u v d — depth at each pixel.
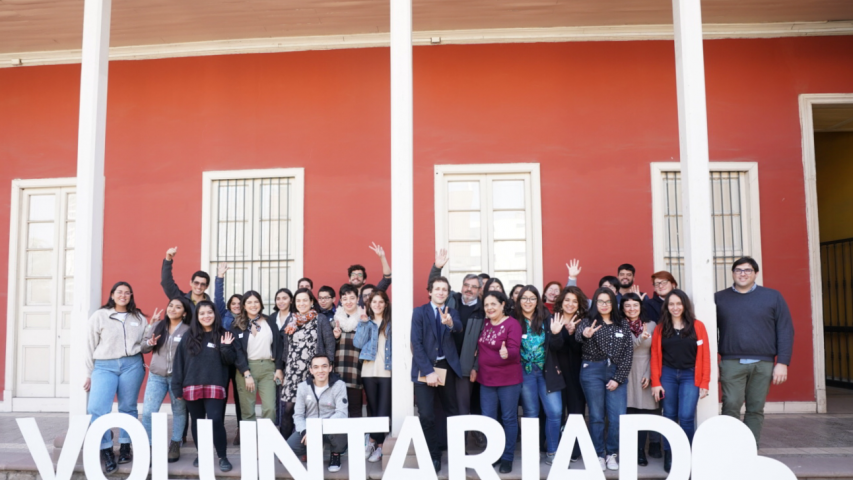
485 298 4.44
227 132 6.87
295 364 4.77
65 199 7.08
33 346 6.98
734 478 3.85
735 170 6.55
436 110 6.68
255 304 4.95
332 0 5.94
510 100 6.66
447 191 6.65
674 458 3.89
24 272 7.05
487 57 6.70
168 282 5.35
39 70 7.19
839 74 6.61
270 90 6.87
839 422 5.88
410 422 4.03
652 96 6.61
